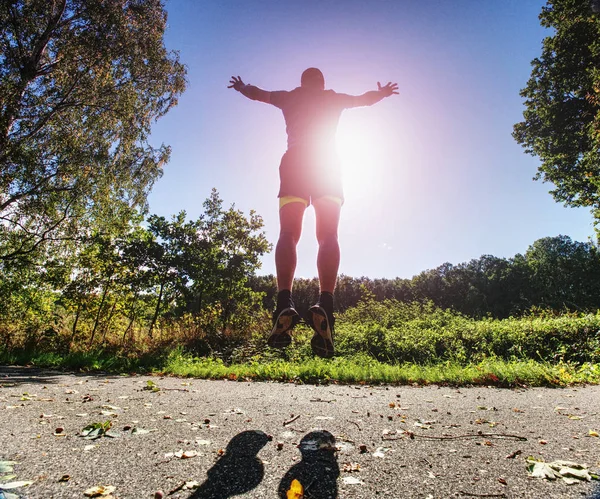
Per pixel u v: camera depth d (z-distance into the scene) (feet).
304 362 27.14
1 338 33.40
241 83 7.72
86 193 49.83
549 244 202.69
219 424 7.29
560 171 76.28
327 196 6.44
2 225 47.67
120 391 12.30
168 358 28.04
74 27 51.29
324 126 6.87
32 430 6.39
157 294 46.70
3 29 46.06
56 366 24.90
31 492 3.90
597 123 59.11
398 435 6.63
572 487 4.31
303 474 4.65
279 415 8.27
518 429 7.22
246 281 56.08
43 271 42.04
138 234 48.88
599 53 64.80
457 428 7.26
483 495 4.12
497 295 188.96
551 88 76.28
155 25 57.88
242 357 34.32
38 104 47.62
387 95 7.20
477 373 18.71
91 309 36.45
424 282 209.77
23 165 46.37
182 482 4.33
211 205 55.93
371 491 4.19
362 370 19.79
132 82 55.62
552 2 71.92
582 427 7.43
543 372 18.43
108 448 5.53
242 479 4.45
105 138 55.11
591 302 156.87
